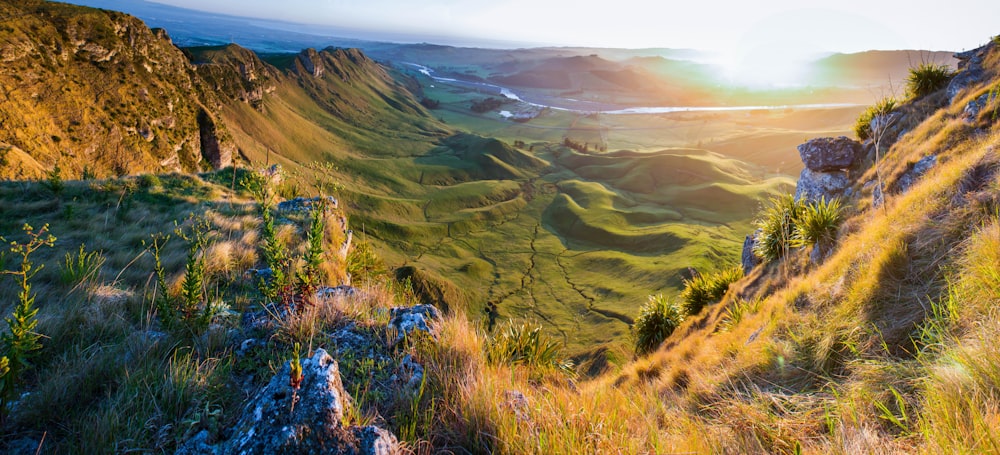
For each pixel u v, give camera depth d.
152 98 119.44
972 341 3.11
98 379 3.23
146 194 14.85
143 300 5.12
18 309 2.89
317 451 2.32
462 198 170.12
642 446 2.83
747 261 14.32
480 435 2.82
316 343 3.99
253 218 12.50
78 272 5.99
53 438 2.66
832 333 4.73
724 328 9.09
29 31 98.38
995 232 4.26
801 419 3.36
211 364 3.49
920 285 4.73
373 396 3.18
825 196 13.23
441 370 3.62
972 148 8.17
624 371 9.77
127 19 125.94
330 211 14.33
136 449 2.53
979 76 11.09
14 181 13.56
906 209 6.68
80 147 93.69
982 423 2.29
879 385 3.40
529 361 5.42
